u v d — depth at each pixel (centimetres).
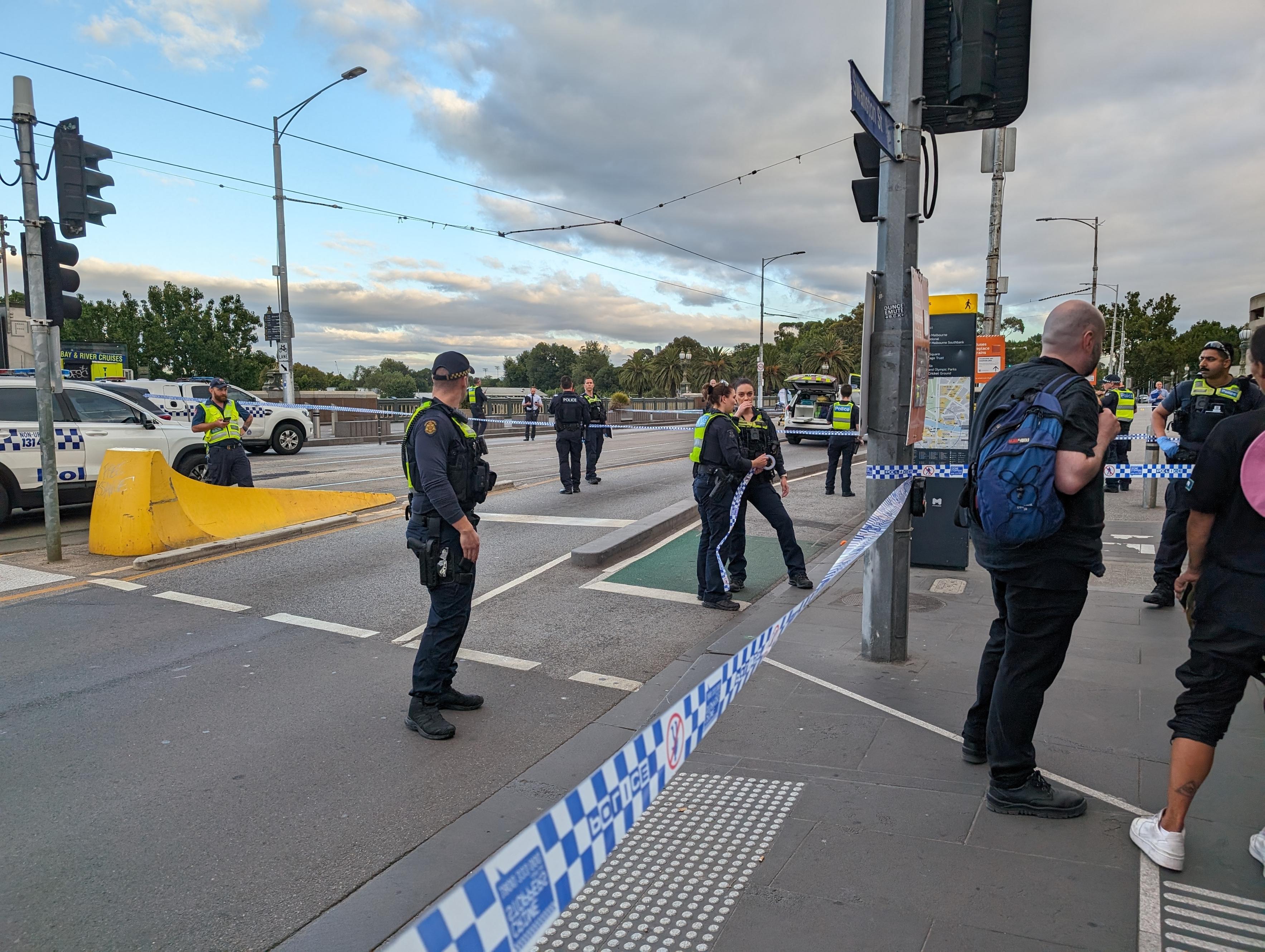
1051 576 285
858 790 332
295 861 301
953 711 414
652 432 3366
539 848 141
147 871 294
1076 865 275
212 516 884
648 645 555
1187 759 265
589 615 625
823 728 394
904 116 458
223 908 273
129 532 798
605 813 161
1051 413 277
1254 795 319
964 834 297
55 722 421
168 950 253
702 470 638
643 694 461
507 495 1240
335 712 438
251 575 731
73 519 1045
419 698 409
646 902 262
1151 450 1539
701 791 333
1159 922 245
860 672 472
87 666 502
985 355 1088
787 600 654
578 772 368
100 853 306
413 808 339
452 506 391
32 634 564
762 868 279
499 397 4678
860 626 571
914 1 450
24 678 482
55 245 763
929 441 746
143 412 1081
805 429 2314
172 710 438
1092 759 353
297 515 980
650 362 8950
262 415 1916
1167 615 579
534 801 342
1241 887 261
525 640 564
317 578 721
